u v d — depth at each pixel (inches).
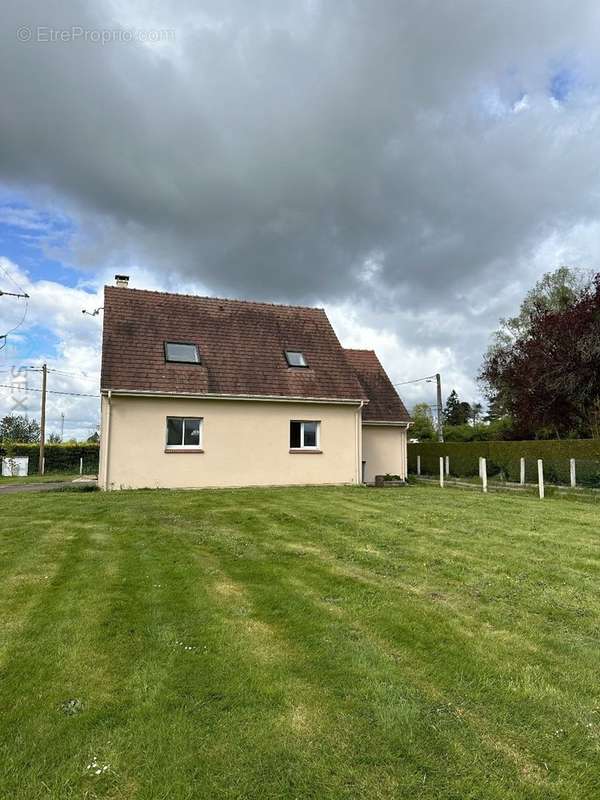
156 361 600.1
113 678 125.2
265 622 163.2
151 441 577.0
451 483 762.2
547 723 110.0
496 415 1631.4
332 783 90.4
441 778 92.2
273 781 90.6
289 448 642.2
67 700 115.2
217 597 186.1
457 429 1553.9
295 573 219.5
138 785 89.2
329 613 171.8
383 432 800.3
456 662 137.6
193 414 597.6
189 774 91.8
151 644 144.4
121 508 388.5
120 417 566.9
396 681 126.2
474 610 178.9
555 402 871.1
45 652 138.7
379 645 147.5
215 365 626.8
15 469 1168.2
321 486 629.6
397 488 624.4
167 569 221.0
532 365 883.4
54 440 1723.7
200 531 306.3
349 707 114.1
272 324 713.0
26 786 88.4
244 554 251.8
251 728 105.6
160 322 645.9
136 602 178.9
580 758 99.0
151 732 103.4
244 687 121.6
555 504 467.8
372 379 846.5
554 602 187.9
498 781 91.7
